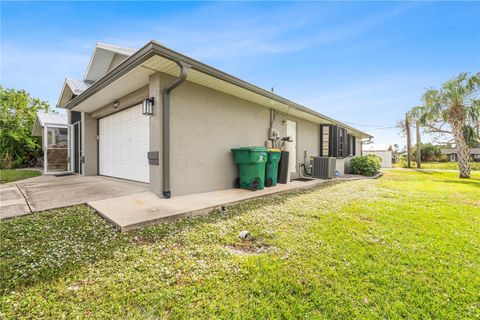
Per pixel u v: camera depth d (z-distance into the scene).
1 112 14.30
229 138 5.75
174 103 4.52
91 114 8.03
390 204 4.52
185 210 3.52
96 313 1.46
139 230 2.87
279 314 1.49
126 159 6.55
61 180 6.73
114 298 1.60
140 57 3.69
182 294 1.66
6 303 1.53
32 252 2.24
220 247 2.45
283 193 5.56
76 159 8.94
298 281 1.83
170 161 4.44
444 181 9.09
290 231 2.94
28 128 14.81
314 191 5.96
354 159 12.30
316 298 1.64
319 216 3.59
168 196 4.34
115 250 2.32
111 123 7.35
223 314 1.47
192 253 2.29
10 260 2.07
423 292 1.73
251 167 5.52
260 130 6.82
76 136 8.98
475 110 10.30
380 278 1.88
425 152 28.56
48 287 1.71
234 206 4.16
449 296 1.69
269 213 3.73
